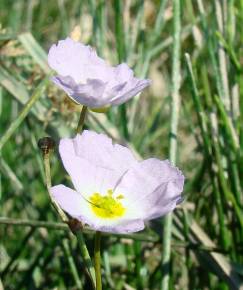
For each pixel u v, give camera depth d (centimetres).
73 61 9
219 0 13
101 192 8
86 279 12
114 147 8
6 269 12
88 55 9
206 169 13
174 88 11
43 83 10
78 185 8
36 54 13
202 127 12
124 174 8
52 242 13
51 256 13
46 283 13
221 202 12
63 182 13
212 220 13
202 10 13
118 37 13
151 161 8
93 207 8
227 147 12
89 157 8
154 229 12
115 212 8
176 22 11
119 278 13
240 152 12
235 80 13
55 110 12
